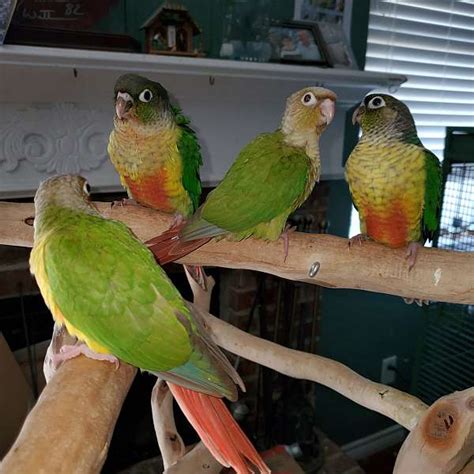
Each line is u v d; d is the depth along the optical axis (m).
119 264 0.64
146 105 1.06
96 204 1.04
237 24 1.81
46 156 1.58
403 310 2.54
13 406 1.44
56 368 0.67
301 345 2.29
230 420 0.63
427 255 0.87
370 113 1.05
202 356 0.64
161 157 1.09
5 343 1.48
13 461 0.48
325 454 2.19
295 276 0.93
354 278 0.91
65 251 0.63
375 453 2.62
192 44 1.66
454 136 1.73
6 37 1.34
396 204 1.03
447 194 2.00
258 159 0.91
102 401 0.58
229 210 0.88
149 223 1.02
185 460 0.92
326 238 0.92
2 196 1.57
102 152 1.65
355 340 2.48
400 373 2.63
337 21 2.04
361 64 2.18
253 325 2.19
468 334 2.31
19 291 1.76
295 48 1.85
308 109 0.96
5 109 1.49
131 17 1.65
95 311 0.63
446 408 0.63
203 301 1.07
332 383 0.92
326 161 2.09
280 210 0.90
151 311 0.63
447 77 2.43
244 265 0.94
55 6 1.42
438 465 0.63
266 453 1.62
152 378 2.02
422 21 2.29
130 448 2.06
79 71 1.44
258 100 1.80
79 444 0.52
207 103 1.73
